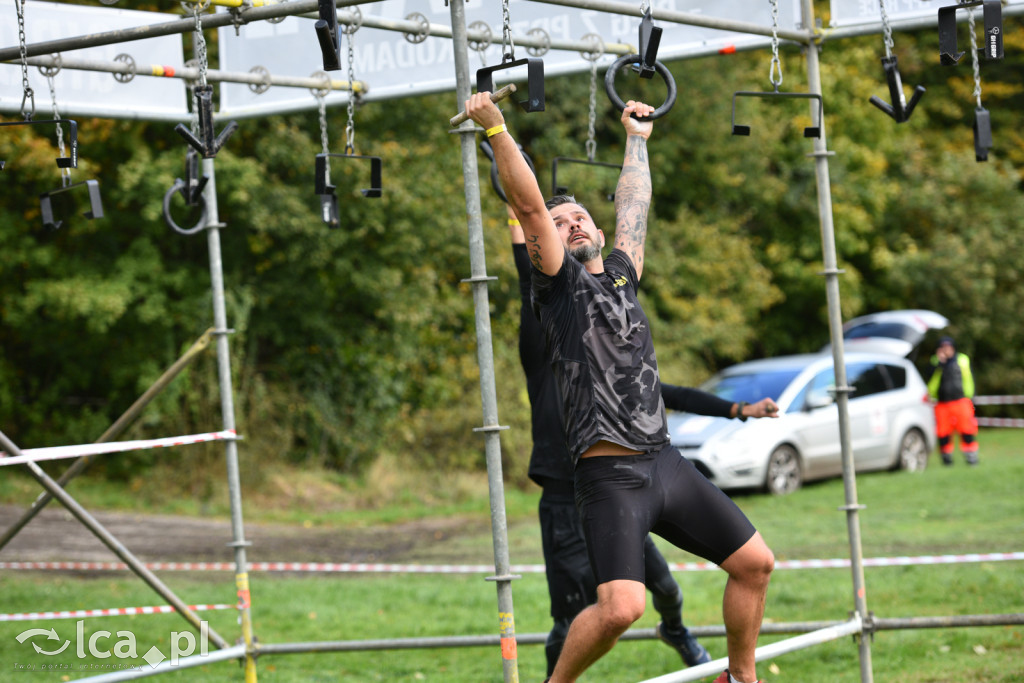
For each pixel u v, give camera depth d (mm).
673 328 30531
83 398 25344
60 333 23812
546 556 6316
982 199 35844
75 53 7902
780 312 36500
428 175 23875
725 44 7562
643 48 5625
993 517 15492
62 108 7820
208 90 5668
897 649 8742
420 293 24359
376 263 24094
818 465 20188
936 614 9758
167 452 22453
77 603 11969
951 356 23109
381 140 23938
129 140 22094
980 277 34375
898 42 37219
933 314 26234
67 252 23281
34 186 22547
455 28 5145
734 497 19344
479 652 9594
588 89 29891
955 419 22969
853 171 35156
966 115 39969
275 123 22641
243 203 22375
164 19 8266
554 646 6270
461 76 5141
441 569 13430
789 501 18469
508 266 24797
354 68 8477
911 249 34781
